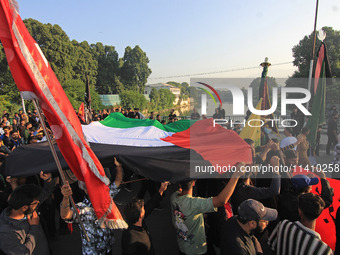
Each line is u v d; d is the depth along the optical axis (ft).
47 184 10.51
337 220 8.88
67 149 6.75
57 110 6.31
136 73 182.39
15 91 91.15
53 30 119.44
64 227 14.46
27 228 8.00
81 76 135.03
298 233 6.93
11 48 5.58
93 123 17.21
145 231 8.21
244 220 7.00
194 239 8.72
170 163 9.30
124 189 21.83
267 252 12.05
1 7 5.38
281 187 10.76
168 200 19.42
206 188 13.79
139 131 14.01
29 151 10.46
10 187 11.60
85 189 8.71
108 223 7.61
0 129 29.43
